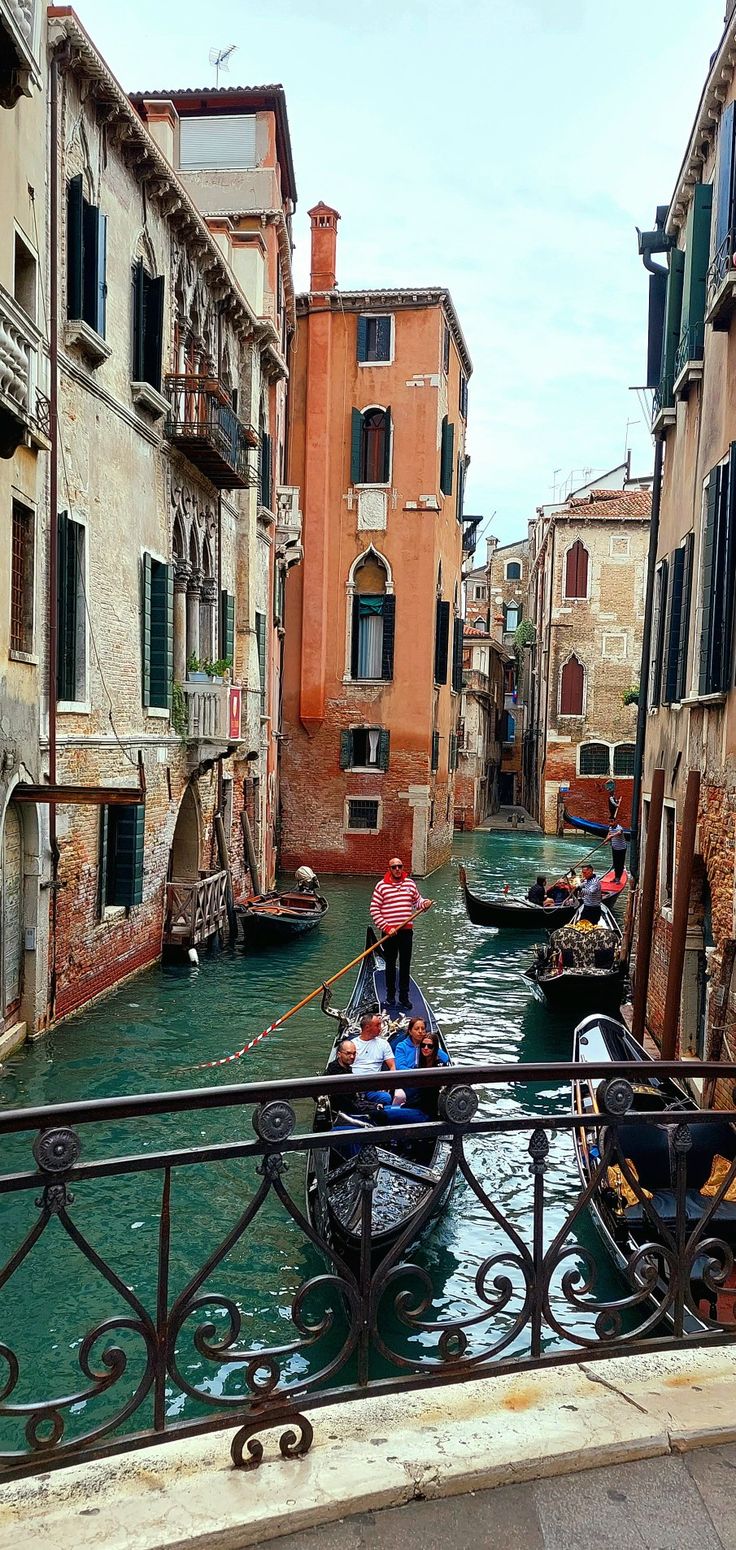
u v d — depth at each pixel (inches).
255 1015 543.2
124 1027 507.8
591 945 622.5
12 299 368.8
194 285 700.7
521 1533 95.3
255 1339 256.4
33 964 462.6
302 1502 95.9
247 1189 336.8
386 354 1135.6
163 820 645.9
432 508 1131.9
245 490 838.5
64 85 478.6
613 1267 289.3
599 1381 116.6
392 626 1142.3
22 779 440.1
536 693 2038.6
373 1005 460.4
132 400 579.2
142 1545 90.4
